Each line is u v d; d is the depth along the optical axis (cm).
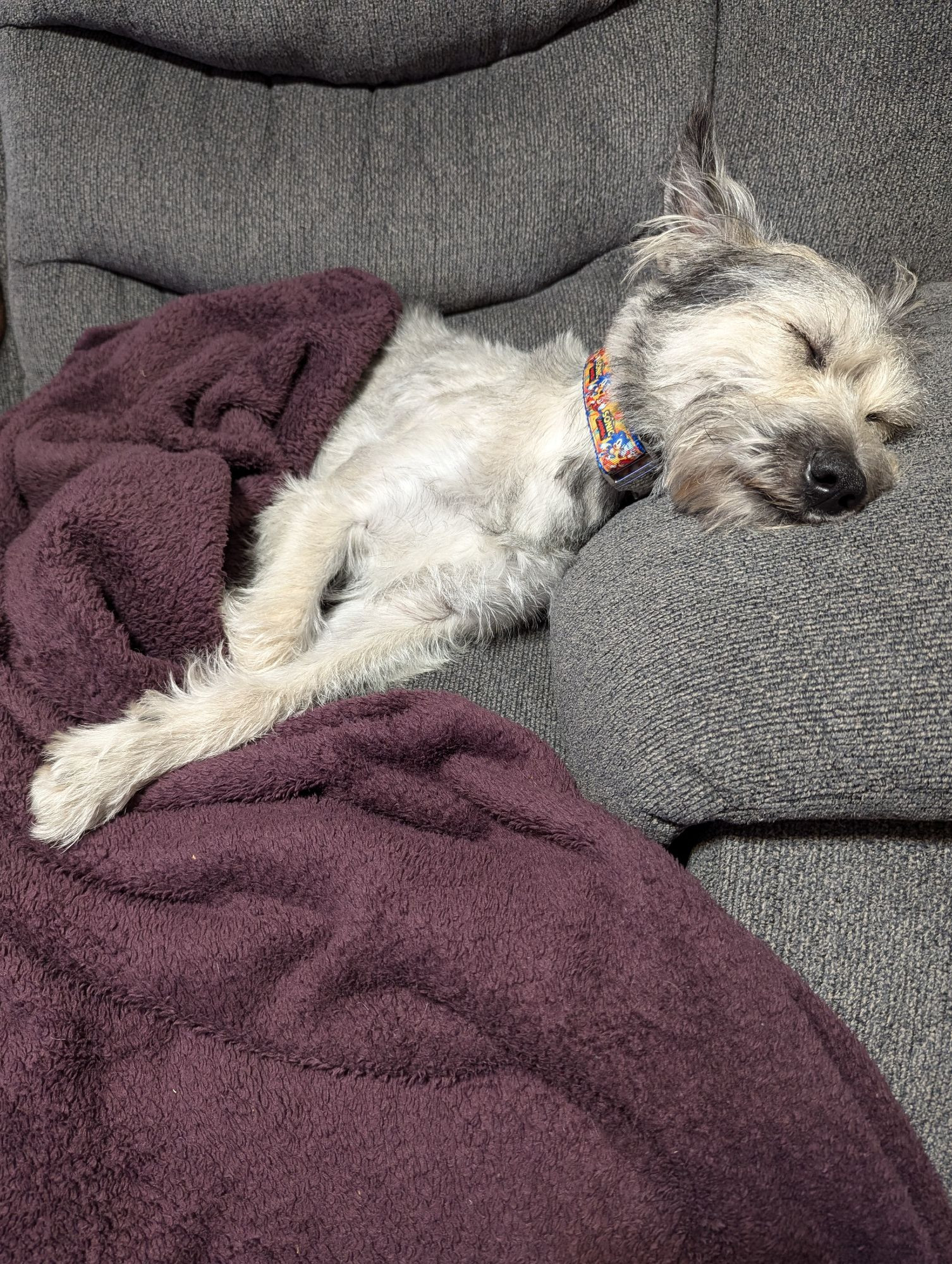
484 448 73
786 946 51
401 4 76
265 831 54
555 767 59
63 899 51
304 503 73
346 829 54
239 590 74
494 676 72
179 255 83
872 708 49
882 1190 44
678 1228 45
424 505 73
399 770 58
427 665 73
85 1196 45
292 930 51
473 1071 47
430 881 52
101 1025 48
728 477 63
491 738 59
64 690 60
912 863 51
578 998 48
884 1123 46
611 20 78
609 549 64
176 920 51
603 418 71
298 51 79
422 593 73
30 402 76
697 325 69
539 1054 47
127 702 62
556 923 50
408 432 75
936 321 72
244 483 74
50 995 48
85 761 57
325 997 49
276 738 60
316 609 74
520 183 80
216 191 81
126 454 67
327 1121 46
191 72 82
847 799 49
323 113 82
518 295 87
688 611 55
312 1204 45
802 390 64
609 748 56
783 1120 45
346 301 78
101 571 63
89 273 86
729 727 51
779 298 67
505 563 73
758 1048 46
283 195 82
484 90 81
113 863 53
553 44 80
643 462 71
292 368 76
